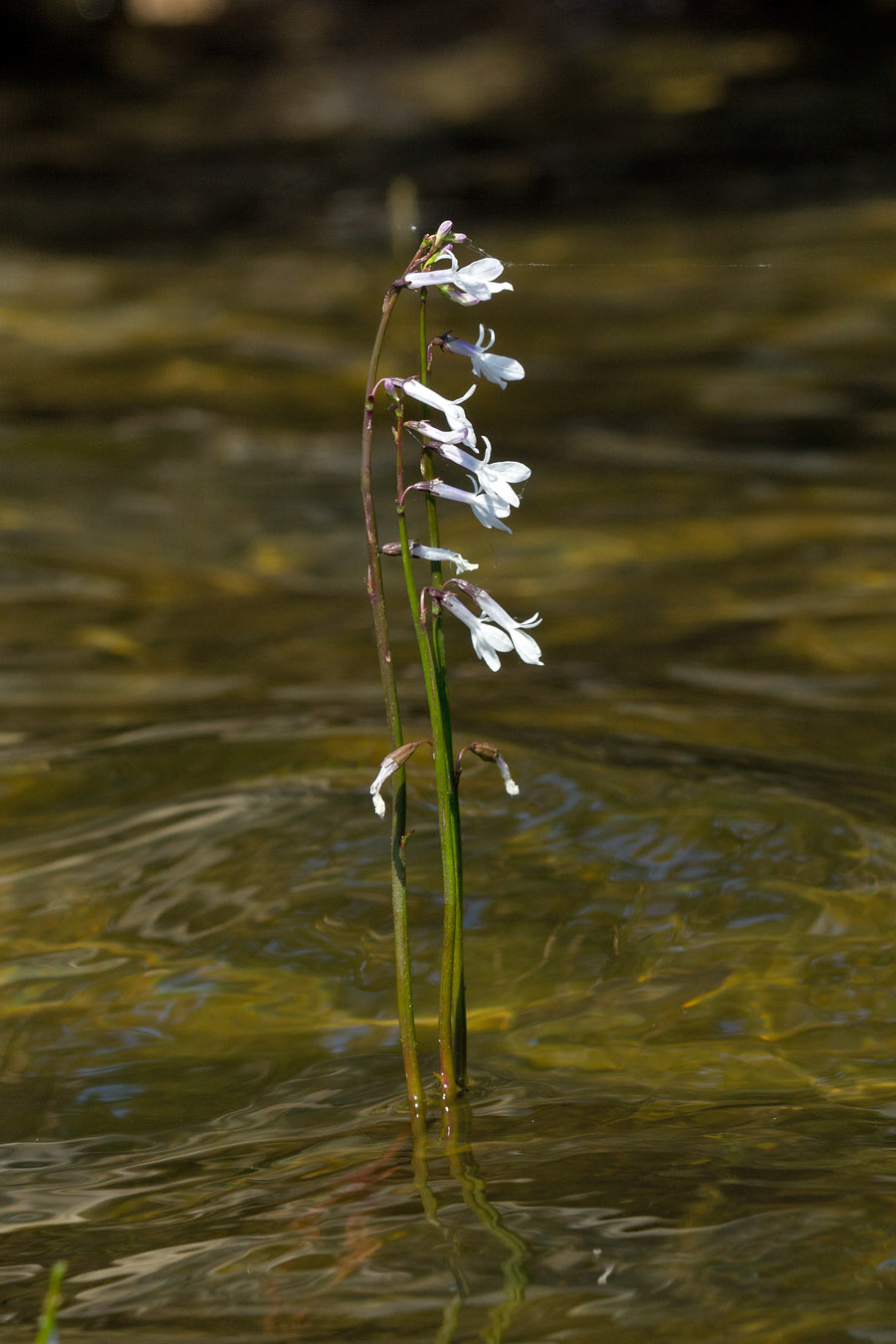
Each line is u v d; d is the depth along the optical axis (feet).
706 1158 10.07
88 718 19.47
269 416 36.83
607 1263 8.82
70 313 48.26
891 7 107.65
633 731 18.24
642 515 29.84
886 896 13.80
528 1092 11.31
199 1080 11.87
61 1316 8.71
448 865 10.96
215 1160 10.70
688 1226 9.19
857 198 65.00
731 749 17.61
